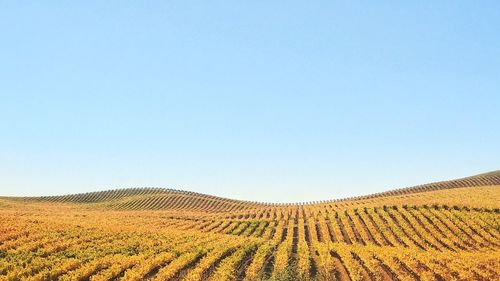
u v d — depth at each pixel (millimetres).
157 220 74938
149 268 36875
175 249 44750
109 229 54000
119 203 137500
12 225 49688
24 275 32562
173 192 162125
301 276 36844
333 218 74750
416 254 44969
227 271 36594
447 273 38000
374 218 69875
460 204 71438
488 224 61719
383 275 39156
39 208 105938
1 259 35750
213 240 53750
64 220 60500
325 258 44281
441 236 57594
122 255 40594
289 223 75062
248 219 82500
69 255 39156
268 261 43875
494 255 46688
